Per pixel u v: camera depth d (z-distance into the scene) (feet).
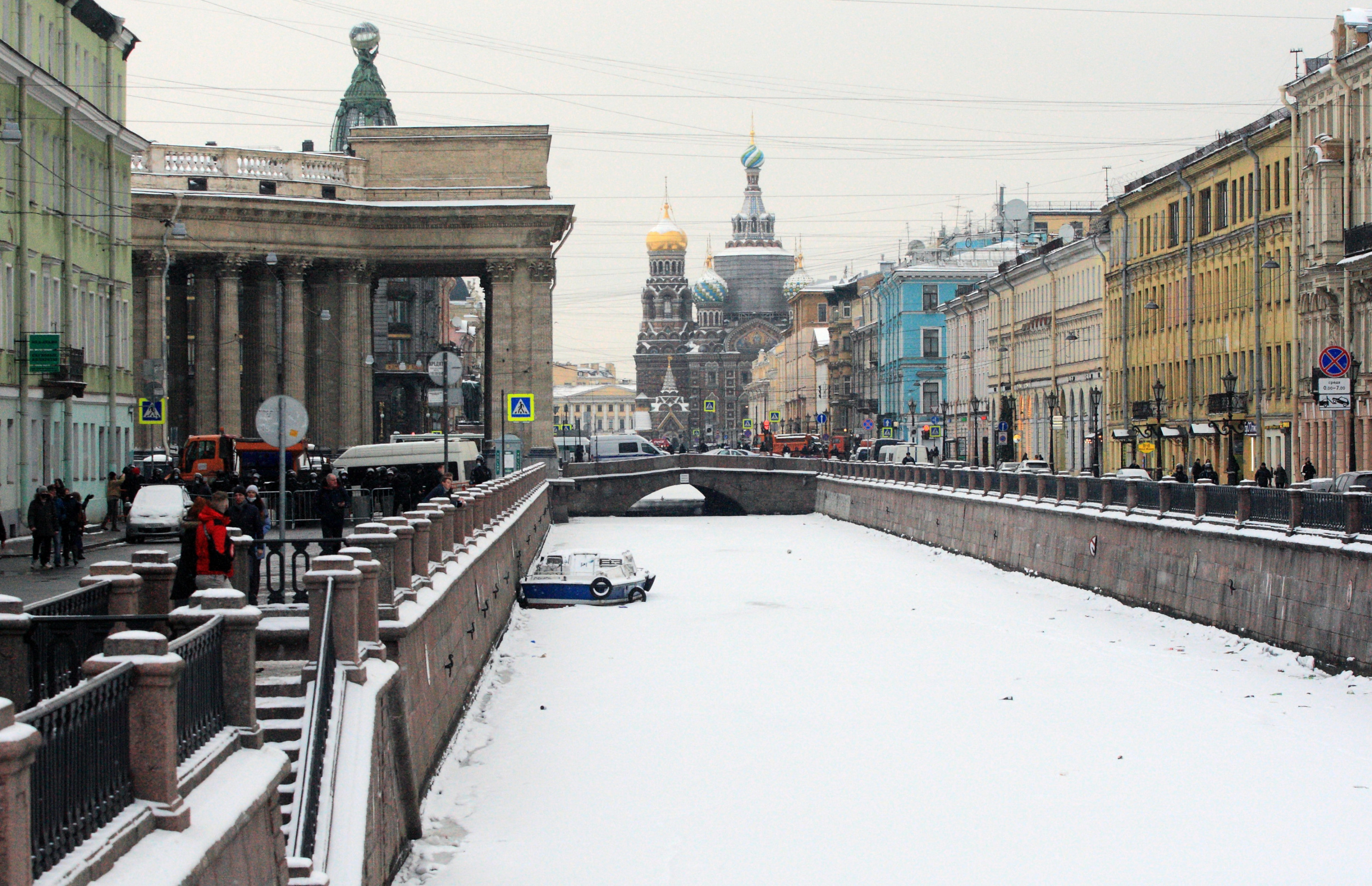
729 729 130.62
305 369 363.15
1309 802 106.11
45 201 209.46
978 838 99.19
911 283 559.79
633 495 428.15
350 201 361.10
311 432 364.79
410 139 367.25
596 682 153.69
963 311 518.78
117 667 45.11
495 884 87.20
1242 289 282.97
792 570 269.44
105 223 240.73
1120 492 207.21
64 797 40.68
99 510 234.17
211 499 75.61
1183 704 136.56
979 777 114.42
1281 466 264.72
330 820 63.82
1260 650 156.35
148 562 74.08
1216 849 96.48
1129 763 117.50
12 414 195.21
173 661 46.24
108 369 240.73
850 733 129.18
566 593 219.20
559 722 132.46
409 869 88.02
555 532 366.43
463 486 172.76
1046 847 97.40
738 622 199.31
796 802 107.55
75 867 39.86
